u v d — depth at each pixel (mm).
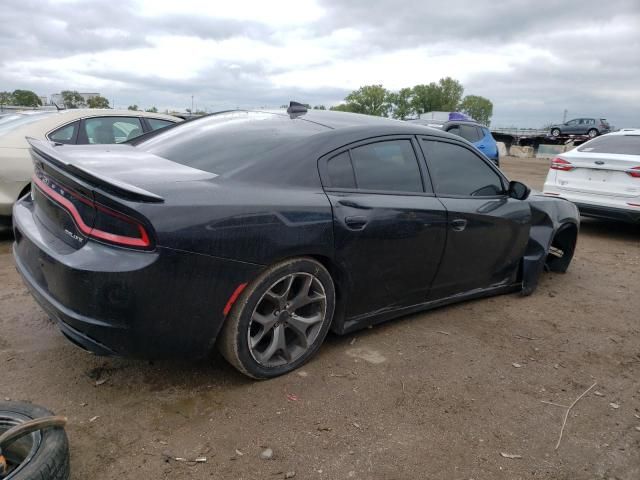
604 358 3535
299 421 2566
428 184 3566
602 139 8109
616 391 3100
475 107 109000
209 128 3494
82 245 2367
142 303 2301
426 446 2453
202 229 2377
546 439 2578
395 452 2393
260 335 2795
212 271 2439
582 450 2512
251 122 3477
